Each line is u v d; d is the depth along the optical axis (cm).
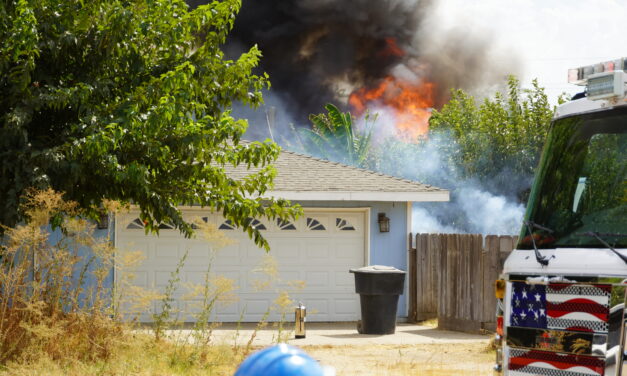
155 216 1120
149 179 1107
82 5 1055
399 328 1700
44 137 1072
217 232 1129
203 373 992
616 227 571
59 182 1038
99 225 1681
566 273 572
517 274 608
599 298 554
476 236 1582
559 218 606
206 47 1139
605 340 547
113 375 923
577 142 622
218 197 1154
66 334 970
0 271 953
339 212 1827
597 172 599
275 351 314
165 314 1120
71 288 1389
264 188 1155
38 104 1005
